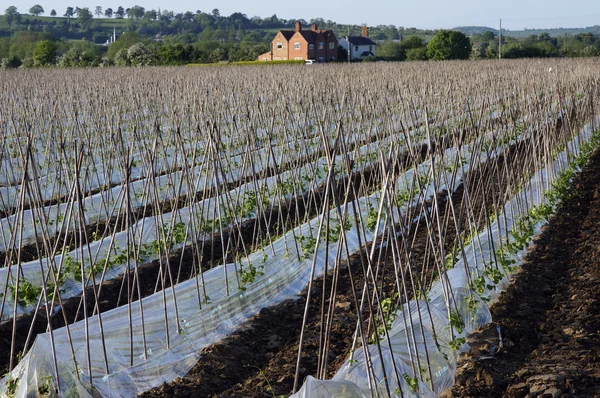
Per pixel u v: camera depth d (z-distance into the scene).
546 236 12.02
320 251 11.03
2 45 95.56
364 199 13.53
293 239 11.30
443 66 45.41
